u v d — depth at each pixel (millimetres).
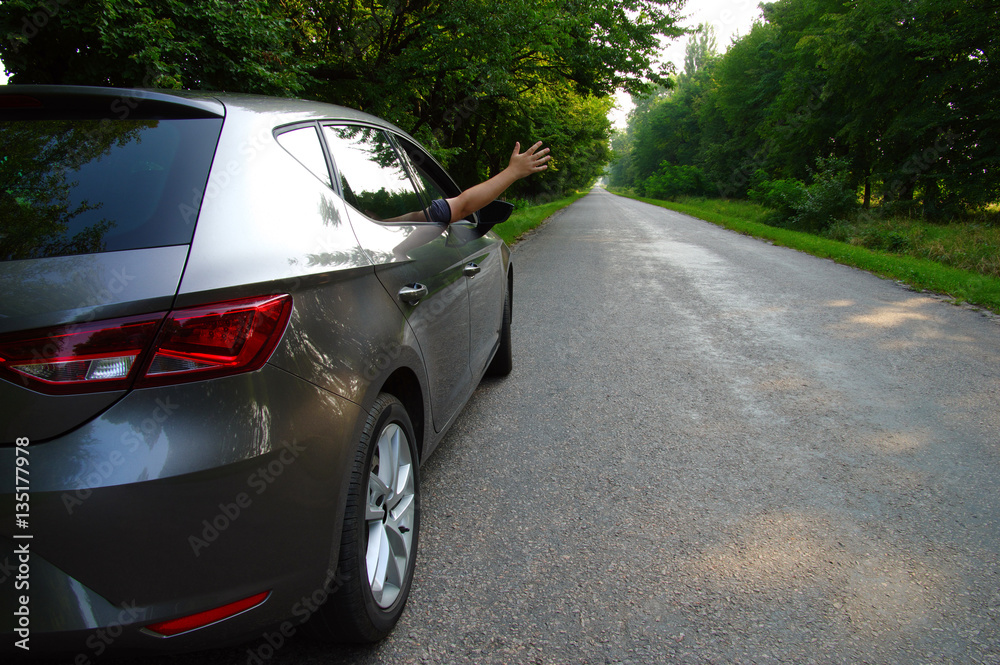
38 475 1171
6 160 1443
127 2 6027
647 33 17500
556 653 1819
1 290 1197
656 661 1793
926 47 20750
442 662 1782
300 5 11297
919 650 1846
